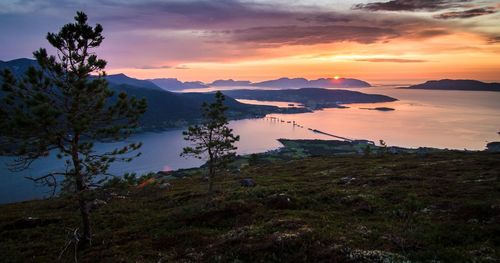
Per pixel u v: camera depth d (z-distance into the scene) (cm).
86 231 2636
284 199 3338
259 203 3316
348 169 6700
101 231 2986
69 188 2442
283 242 1981
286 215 2828
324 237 2036
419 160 7450
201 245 2238
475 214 2444
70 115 2225
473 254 1680
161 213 3622
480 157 7088
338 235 2103
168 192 5297
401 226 2327
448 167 5472
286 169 8150
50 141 2250
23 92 2234
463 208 2595
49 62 2270
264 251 1928
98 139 2488
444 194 3334
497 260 1556
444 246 1847
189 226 2847
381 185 4216
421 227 2233
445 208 2745
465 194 3231
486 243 1839
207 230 2608
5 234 3077
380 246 1872
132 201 4484
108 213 3759
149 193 4850
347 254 1738
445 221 2362
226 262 1861
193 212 3241
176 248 2252
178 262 1948
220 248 2075
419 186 3897
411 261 1619
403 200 3222
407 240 1925
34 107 2058
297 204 3262
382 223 2434
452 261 1598
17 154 2217
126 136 2612
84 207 2617
